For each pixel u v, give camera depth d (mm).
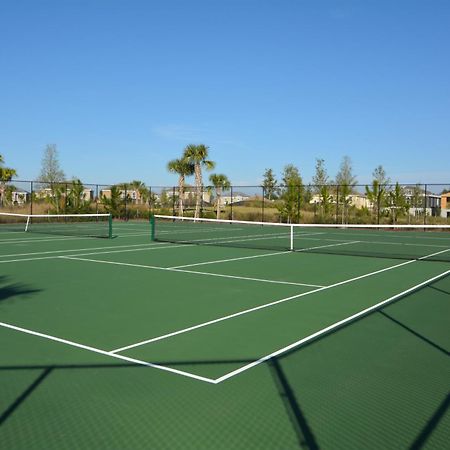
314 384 4664
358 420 3912
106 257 15234
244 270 12617
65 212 37625
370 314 7629
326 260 15086
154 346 5844
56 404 4164
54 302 8383
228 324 6941
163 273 11938
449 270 12906
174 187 41750
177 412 4020
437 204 45781
